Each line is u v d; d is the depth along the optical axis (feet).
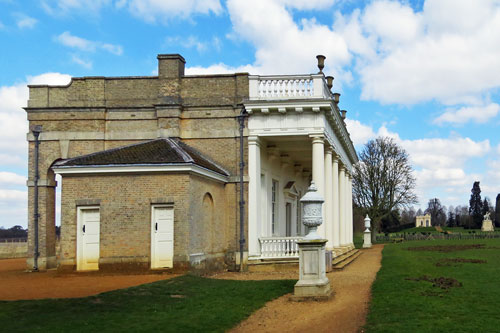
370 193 205.36
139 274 59.41
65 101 77.05
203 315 37.11
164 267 60.03
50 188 77.15
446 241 156.87
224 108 75.00
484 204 368.27
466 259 79.10
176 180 60.49
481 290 46.32
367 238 160.15
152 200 60.44
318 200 45.21
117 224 60.70
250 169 73.61
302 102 71.56
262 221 80.43
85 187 61.72
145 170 60.39
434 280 53.16
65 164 62.08
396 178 202.39
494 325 32.50
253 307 41.32
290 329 34.40
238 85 75.25
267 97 73.97
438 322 33.55
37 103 77.30
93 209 62.28
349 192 127.75
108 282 52.42
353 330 33.30
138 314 36.37
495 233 199.11
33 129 75.87
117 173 61.36
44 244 75.41
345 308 40.63
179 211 59.98
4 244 124.98
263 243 73.72
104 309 37.27
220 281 54.60
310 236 45.47
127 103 76.13
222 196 72.95
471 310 37.35
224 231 73.15
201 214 64.54
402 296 43.75
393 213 220.84
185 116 75.46
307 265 45.01
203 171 63.98
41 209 75.82
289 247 74.33
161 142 70.33
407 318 35.12
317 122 72.90
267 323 36.22
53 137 76.23
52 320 33.19
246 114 74.38
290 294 47.80
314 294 44.24
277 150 85.97
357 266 79.77
